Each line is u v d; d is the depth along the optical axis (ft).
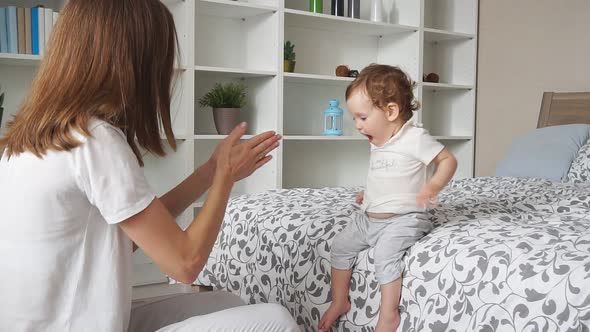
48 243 3.45
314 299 6.27
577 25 13.48
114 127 3.61
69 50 3.60
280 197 8.30
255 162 4.22
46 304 3.49
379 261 5.49
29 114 3.56
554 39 13.96
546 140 11.43
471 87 15.78
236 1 12.01
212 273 8.20
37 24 10.21
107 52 3.61
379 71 6.01
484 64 15.67
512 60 14.94
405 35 15.11
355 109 6.06
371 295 5.68
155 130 4.02
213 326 3.79
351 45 15.34
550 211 7.18
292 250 6.66
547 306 4.40
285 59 13.26
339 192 8.71
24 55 9.98
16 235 3.48
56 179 3.43
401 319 5.41
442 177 5.62
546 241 5.02
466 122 16.05
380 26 14.29
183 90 11.58
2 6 10.69
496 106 15.39
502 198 7.94
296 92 14.58
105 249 3.60
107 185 3.46
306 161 14.89
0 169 3.77
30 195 3.45
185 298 4.75
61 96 3.52
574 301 4.28
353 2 14.19
